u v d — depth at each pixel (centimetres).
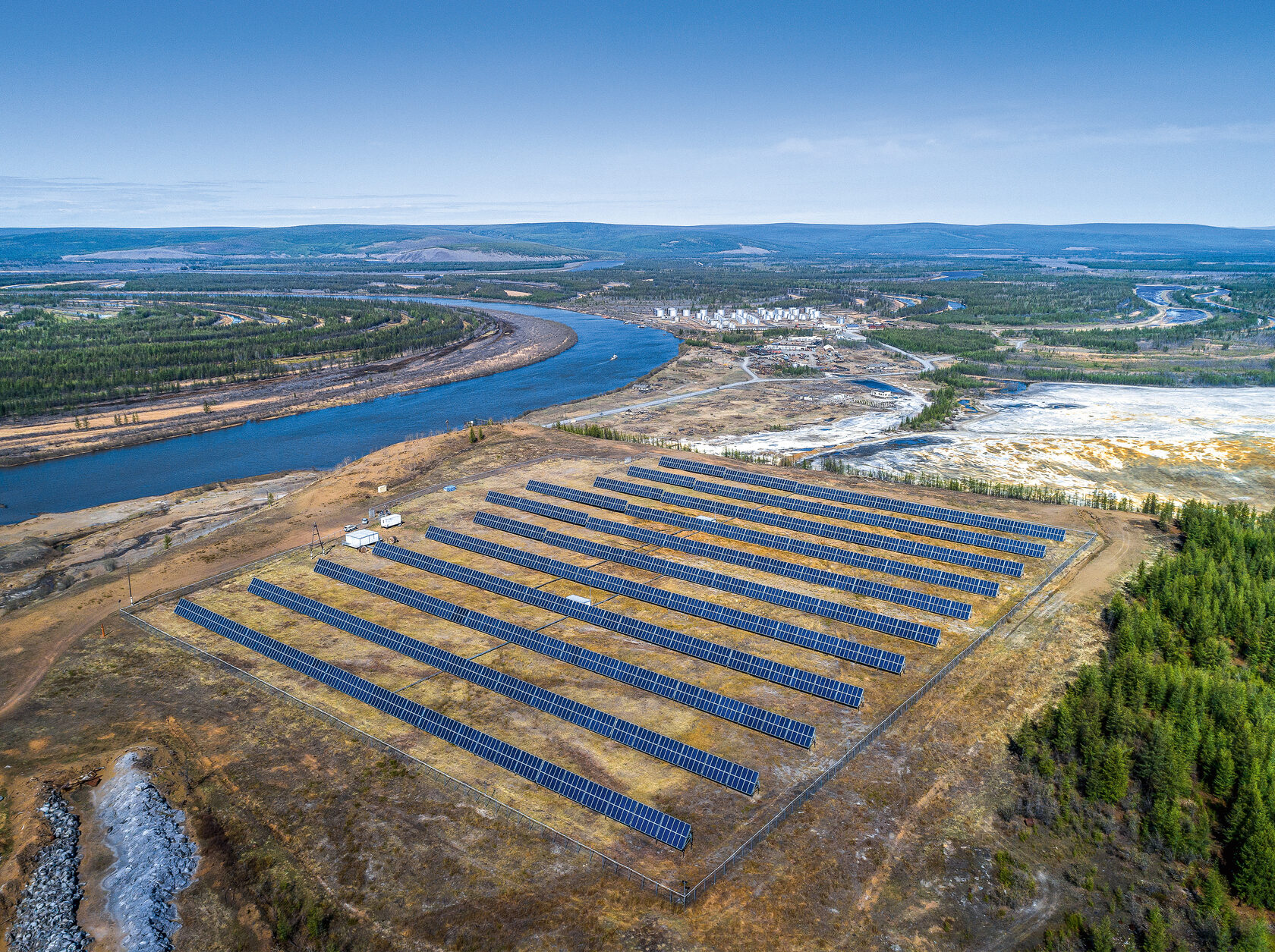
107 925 4878
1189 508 10538
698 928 4669
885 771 5978
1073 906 5025
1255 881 5169
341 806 5662
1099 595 8656
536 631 7875
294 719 6675
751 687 7056
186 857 5319
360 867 5141
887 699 6838
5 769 6191
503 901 4859
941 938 4738
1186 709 6494
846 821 5503
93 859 5372
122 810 5684
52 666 7662
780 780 5866
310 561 9975
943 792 5803
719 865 5047
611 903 4825
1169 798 5797
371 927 4734
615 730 6291
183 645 7912
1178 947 4872
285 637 8025
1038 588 8812
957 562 9469
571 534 10650
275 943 4750
